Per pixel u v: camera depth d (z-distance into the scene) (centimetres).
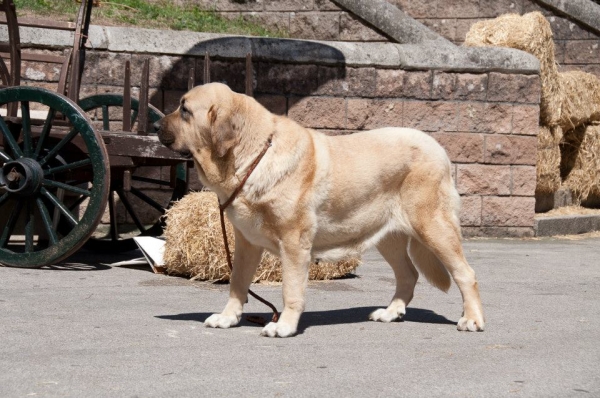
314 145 673
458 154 1412
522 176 1434
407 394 498
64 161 986
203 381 517
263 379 524
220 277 926
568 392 510
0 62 1086
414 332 689
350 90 1370
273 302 825
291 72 1351
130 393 489
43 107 1240
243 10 1823
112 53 1275
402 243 741
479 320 696
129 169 1050
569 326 721
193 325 694
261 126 657
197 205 934
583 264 1155
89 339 626
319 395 493
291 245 661
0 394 481
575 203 1708
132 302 791
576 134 1683
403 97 1389
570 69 1878
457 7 1928
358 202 686
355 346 629
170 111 1304
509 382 529
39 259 951
